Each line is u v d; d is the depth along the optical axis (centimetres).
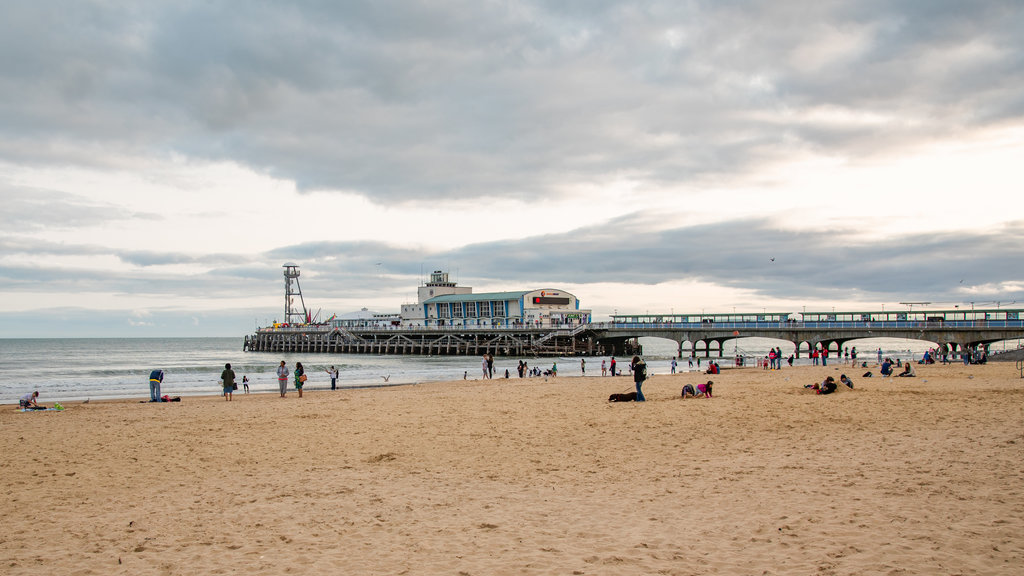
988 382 2947
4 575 703
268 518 934
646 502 966
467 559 723
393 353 10800
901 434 1454
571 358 8662
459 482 1162
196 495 1098
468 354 9888
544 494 1051
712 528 811
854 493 948
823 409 1958
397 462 1372
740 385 3158
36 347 16525
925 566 641
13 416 2325
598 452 1412
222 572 702
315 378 5431
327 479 1209
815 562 669
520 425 1858
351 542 805
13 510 1009
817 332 7469
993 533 733
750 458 1270
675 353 11619
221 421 2073
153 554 773
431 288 12094
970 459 1134
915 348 13100
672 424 1758
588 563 695
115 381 5059
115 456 1473
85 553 782
